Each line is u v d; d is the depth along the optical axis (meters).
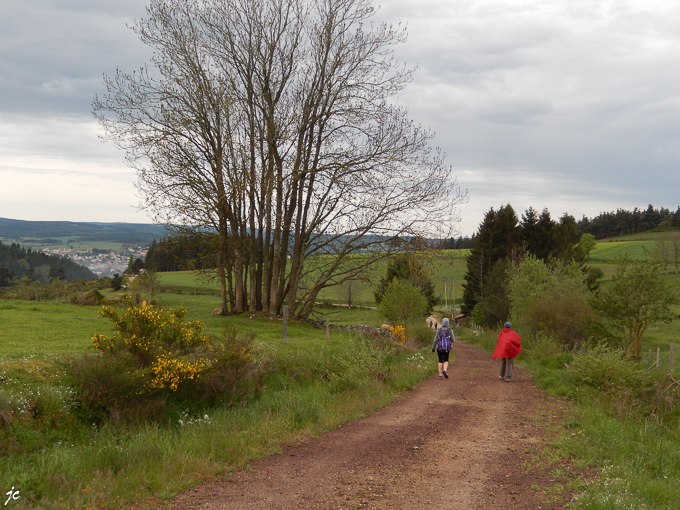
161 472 5.79
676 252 85.50
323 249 27.52
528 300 29.27
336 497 5.21
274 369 12.30
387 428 8.45
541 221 61.91
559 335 24.81
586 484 5.63
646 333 44.75
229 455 6.55
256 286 29.22
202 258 28.48
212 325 22.45
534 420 9.12
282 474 5.96
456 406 10.44
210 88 25.70
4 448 6.37
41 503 4.68
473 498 5.22
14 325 15.92
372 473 6.02
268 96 27.23
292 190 27.91
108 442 6.79
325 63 26.97
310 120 26.91
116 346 9.53
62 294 42.00
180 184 25.75
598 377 12.55
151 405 8.66
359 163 26.08
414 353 20.84
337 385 11.66
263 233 30.06
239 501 5.07
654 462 6.58
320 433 8.05
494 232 60.72
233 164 25.55
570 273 34.53
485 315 49.91
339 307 63.84
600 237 184.25
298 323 27.12
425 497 5.23
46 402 7.70
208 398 9.99
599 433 7.80
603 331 23.98
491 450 7.13
